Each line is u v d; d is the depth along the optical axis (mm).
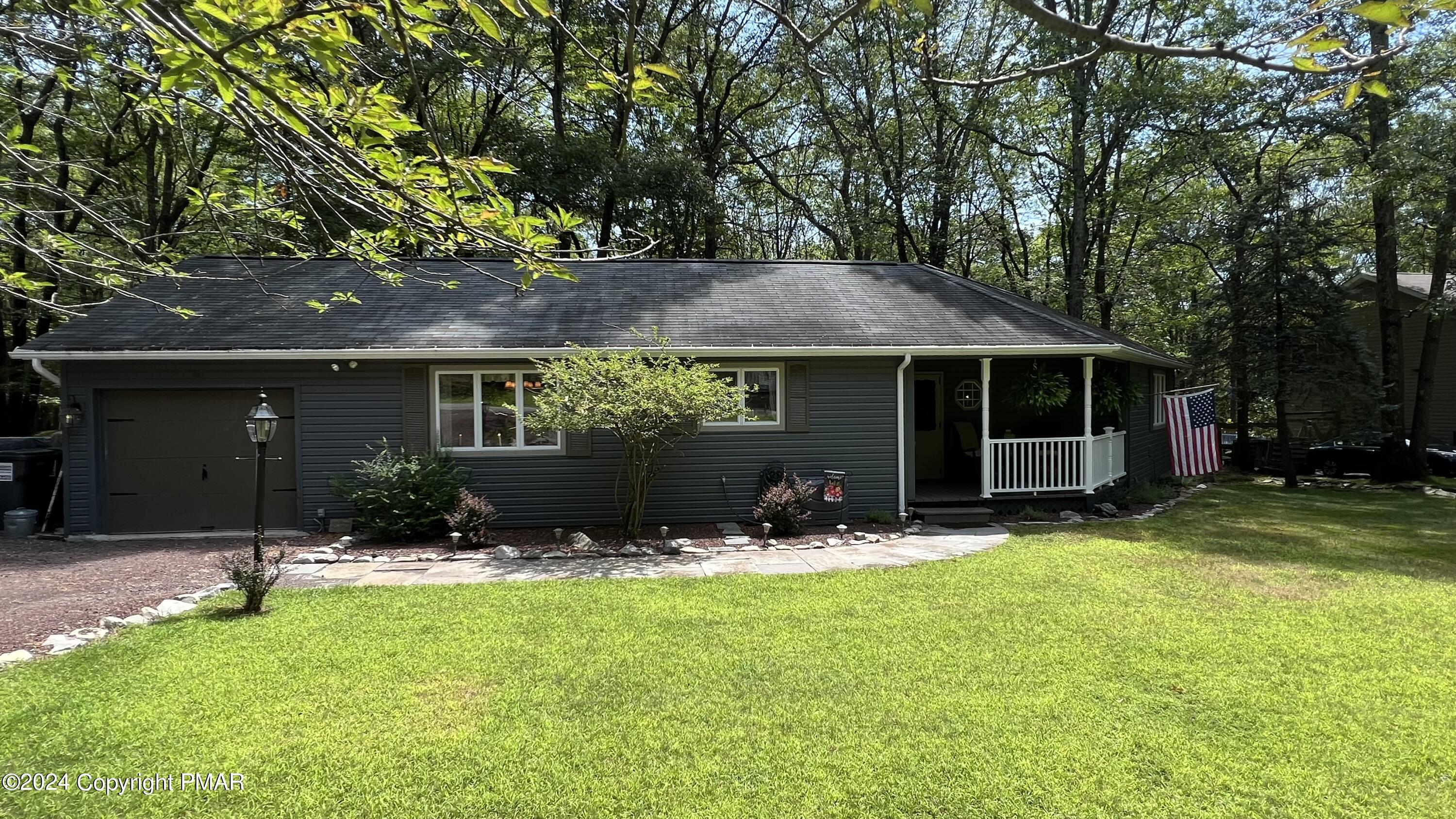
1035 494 10914
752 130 25656
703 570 7363
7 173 5539
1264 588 6520
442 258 11953
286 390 9508
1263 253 15688
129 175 14758
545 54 17344
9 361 18047
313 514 9516
